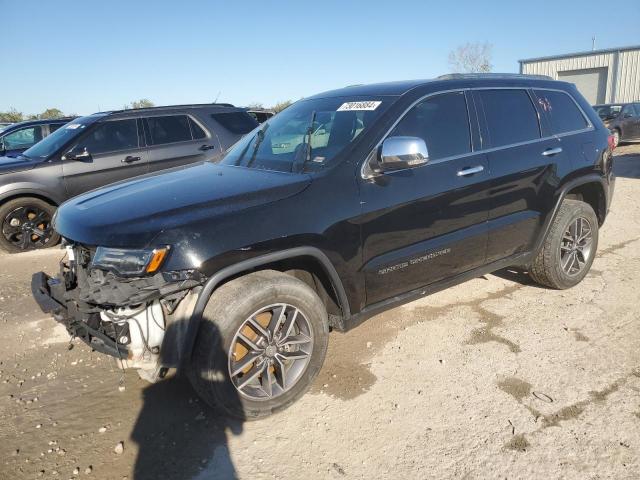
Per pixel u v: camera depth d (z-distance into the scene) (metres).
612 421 2.88
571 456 2.63
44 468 2.67
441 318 4.21
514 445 2.72
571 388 3.19
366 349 3.77
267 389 2.99
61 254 6.77
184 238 2.64
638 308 4.27
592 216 4.67
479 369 3.44
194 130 7.81
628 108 18.33
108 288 2.61
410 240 3.46
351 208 3.14
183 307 2.70
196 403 3.20
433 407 3.06
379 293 3.40
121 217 2.78
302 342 3.07
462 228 3.75
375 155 3.30
